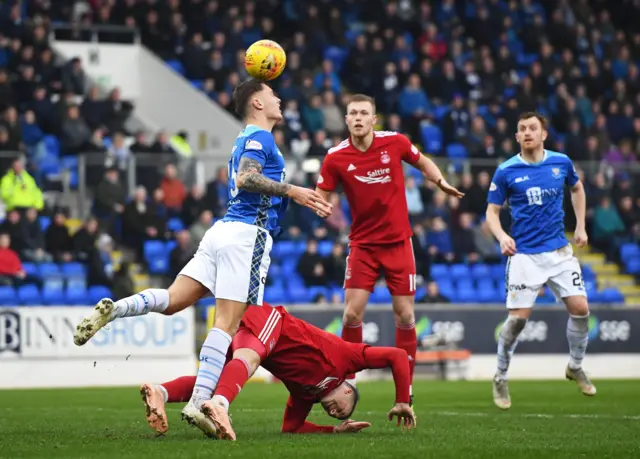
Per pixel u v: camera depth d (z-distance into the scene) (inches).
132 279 1076.5
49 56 1330.0
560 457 325.7
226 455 319.3
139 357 971.3
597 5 1829.5
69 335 949.2
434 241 1210.0
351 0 1678.2
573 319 616.1
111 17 1499.8
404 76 1515.7
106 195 1108.5
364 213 534.3
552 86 1587.1
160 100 1437.0
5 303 1032.8
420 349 1073.5
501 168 610.5
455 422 503.8
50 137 1255.5
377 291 1184.8
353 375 475.8
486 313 1116.5
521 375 1115.3
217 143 1379.2
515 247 605.6
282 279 1162.6
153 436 396.8
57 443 369.4
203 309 1048.8
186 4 1549.0
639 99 1648.6
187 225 1136.2
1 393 815.7
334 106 1387.8
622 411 597.3
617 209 1278.3
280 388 884.0
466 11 1724.9
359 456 319.3
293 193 392.8
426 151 1387.8
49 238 1075.3
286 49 1509.6
